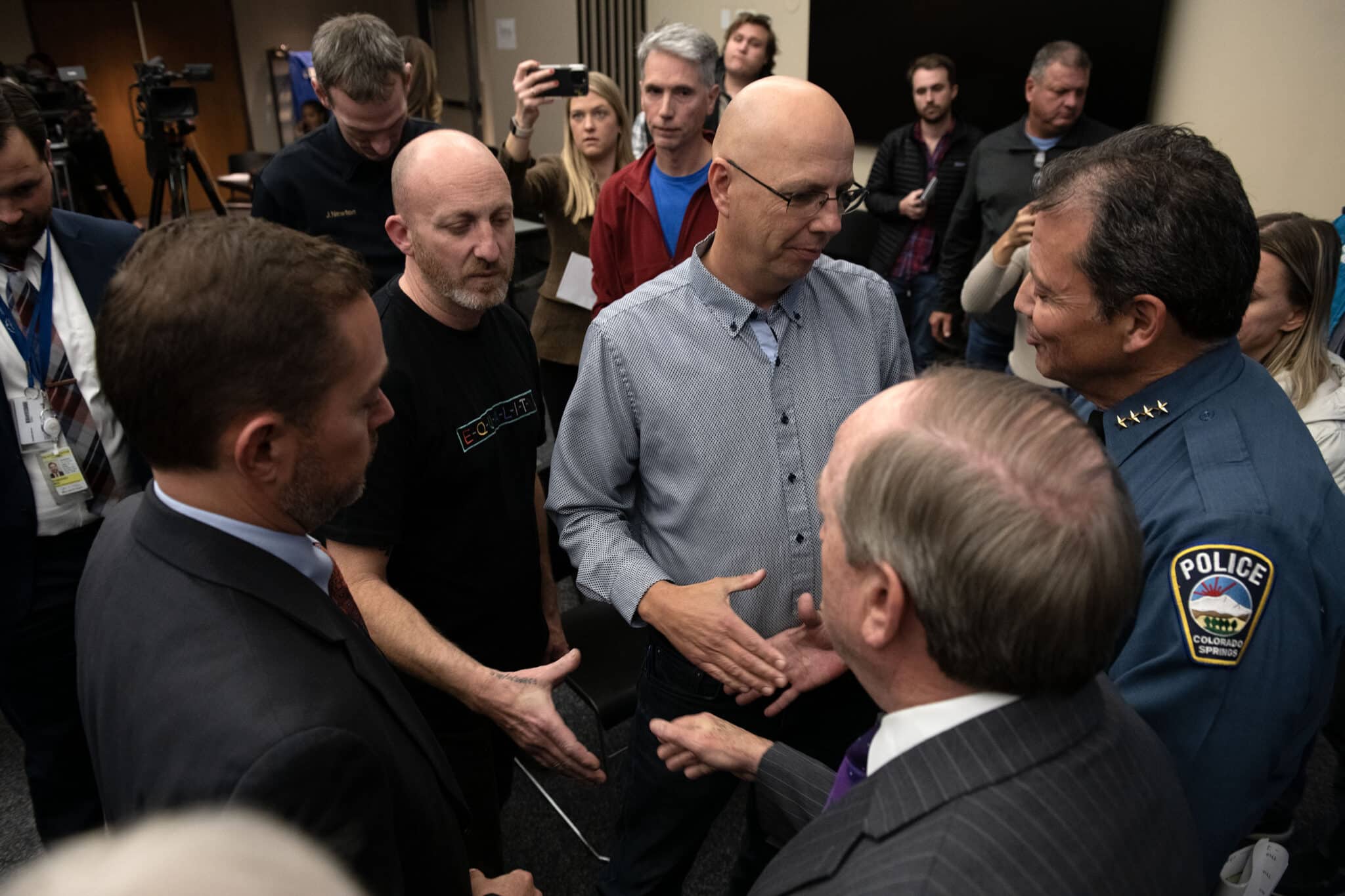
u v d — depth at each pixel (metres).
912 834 0.59
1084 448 0.61
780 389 1.32
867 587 0.65
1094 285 0.94
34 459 1.62
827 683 1.35
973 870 0.55
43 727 1.71
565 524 1.40
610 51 6.37
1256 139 3.78
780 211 1.17
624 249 2.68
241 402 0.72
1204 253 0.88
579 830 2.01
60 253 1.67
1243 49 3.74
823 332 1.36
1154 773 0.66
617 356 1.32
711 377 1.30
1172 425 0.97
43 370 1.62
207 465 0.74
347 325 0.76
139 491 1.75
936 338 3.86
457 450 1.43
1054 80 3.22
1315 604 0.86
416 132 2.67
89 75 8.46
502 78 7.09
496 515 1.51
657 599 1.25
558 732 1.24
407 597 1.50
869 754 0.72
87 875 0.31
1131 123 4.16
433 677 1.28
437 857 0.83
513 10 6.77
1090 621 0.58
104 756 0.76
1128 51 4.08
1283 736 0.87
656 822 1.47
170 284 0.70
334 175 2.55
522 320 1.66
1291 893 1.74
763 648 1.18
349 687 0.74
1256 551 0.84
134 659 0.73
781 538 1.32
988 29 4.52
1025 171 3.37
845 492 0.65
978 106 4.68
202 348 0.70
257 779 0.63
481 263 1.36
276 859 0.35
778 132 1.15
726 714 1.36
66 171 5.23
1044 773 0.60
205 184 4.98
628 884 1.50
